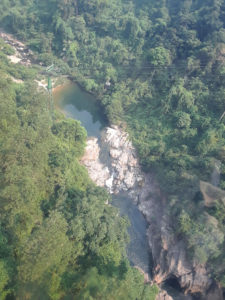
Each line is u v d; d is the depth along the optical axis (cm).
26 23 9806
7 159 3512
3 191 3031
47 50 9319
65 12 9344
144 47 8838
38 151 3941
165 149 6444
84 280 2706
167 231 5034
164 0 9706
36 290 2322
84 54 9238
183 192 5316
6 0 10638
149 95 7644
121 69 8512
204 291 4519
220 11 7956
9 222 3077
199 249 4453
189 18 8150
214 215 4631
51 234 2695
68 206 4181
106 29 9412
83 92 8769
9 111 4497
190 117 6656
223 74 6656
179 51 7769
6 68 7731
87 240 3681
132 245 5231
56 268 2686
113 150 6844
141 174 6500
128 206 5953
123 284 2527
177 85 7056
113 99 7681
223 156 5497
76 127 6278
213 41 7238
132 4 10288
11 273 2598
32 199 3331
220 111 6512
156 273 4759
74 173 5191
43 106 5928
